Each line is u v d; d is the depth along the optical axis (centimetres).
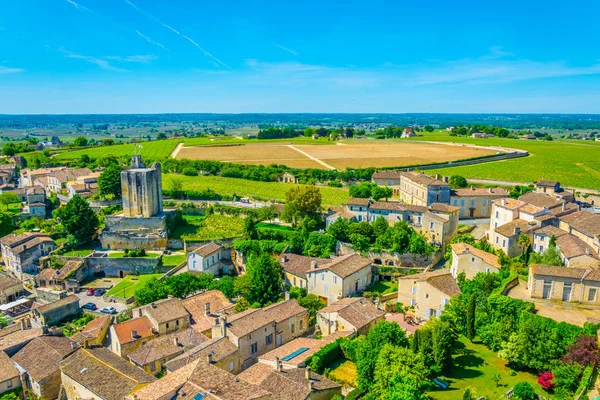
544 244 12219
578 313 9025
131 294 13675
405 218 15450
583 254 10506
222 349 8419
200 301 11219
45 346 9044
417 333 8081
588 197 18938
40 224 18450
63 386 8044
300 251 15012
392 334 7981
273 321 9475
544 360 7569
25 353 9000
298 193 16600
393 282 13062
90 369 7806
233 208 19375
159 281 13312
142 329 9894
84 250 16425
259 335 9125
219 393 6094
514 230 12419
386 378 6894
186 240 16300
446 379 7669
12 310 13125
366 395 7062
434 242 14262
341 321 9450
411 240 13650
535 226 12738
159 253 16100
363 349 7625
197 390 6169
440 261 14000
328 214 16775
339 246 14512
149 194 16750
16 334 9956
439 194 17212
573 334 8012
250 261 13775
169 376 6688
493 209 14825
